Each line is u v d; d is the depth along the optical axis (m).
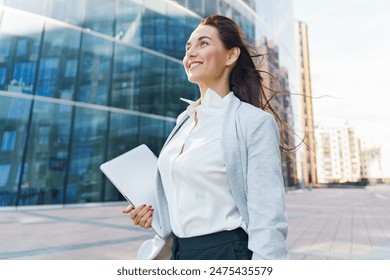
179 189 0.99
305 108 57.28
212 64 1.05
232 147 0.88
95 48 11.23
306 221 7.43
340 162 76.31
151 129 12.13
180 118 1.19
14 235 5.22
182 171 0.95
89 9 11.24
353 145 77.44
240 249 0.87
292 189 24.61
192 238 0.93
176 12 13.38
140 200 1.10
